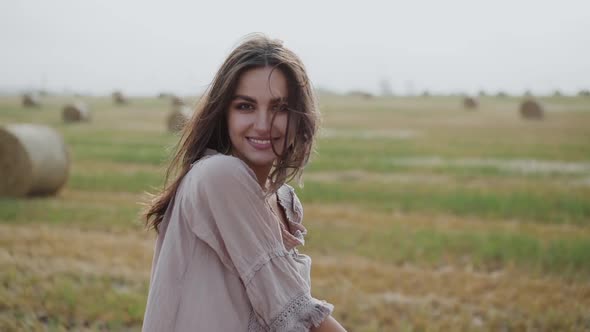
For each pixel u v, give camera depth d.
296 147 2.18
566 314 5.86
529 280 7.09
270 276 1.96
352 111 49.84
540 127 32.88
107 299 5.77
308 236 9.09
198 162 2.07
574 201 12.34
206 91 2.17
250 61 2.06
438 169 18.16
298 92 2.10
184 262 2.01
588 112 40.72
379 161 19.84
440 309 6.09
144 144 25.00
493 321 5.69
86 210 11.04
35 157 13.19
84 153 21.42
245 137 2.11
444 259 8.20
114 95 60.00
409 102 62.31
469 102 49.97
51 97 76.56
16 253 7.53
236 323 1.98
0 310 5.59
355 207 12.28
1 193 13.38
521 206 12.02
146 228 2.30
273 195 2.41
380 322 5.68
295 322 1.93
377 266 7.58
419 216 11.34
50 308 5.57
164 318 1.98
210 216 2.00
